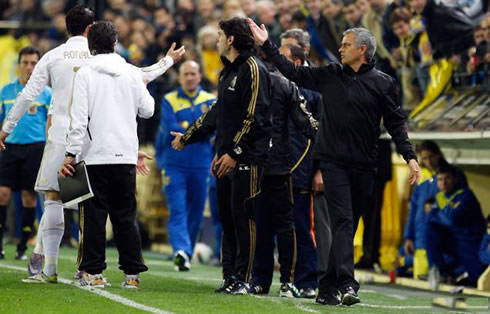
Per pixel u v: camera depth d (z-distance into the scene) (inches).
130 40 2395.4
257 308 1046.4
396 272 1627.7
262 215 1238.3
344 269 1095.6
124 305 1035.3
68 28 1208.2
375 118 1119.0
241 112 1156.5
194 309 1020.5
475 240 1512.1
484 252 1470.2
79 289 1146.0
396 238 1678.2
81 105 1125.1
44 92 1648.6
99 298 1079.0
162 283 1306.6
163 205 2151.8
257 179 1156.5
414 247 1609.3
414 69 1653.5
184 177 1740.9
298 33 1284.4
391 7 1659.7
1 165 1648.6
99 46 1157.7
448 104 1582.2
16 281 1215.6
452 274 1540.4
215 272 1638.8
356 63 1119.6
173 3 2517.2
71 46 1195.3
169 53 1240.2
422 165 1603.1
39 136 1642.5
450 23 1567.4
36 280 1214.9
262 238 1240.8
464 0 1587.1
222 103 1168.2
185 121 1732.3
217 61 2053.4
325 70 1128.2
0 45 2701.8
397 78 1676.9
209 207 1923.0
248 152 1147.3
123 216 1174.3
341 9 1775.3
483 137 1434.5
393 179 1685.5
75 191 1120.2
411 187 1692.9
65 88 1186.0
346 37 1117.7
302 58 1259.8
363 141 1115.9
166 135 1738.4
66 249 1953.7
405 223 1685.5
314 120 1220.5
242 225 1165.1
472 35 1563.7
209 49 2053.4
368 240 1674.5
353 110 1111.6
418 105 1649.9
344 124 1112.2
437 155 1541.6
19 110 1192.2
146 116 1178.6
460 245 1519.4
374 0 1713.8
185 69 1731.1
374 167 1128.2
